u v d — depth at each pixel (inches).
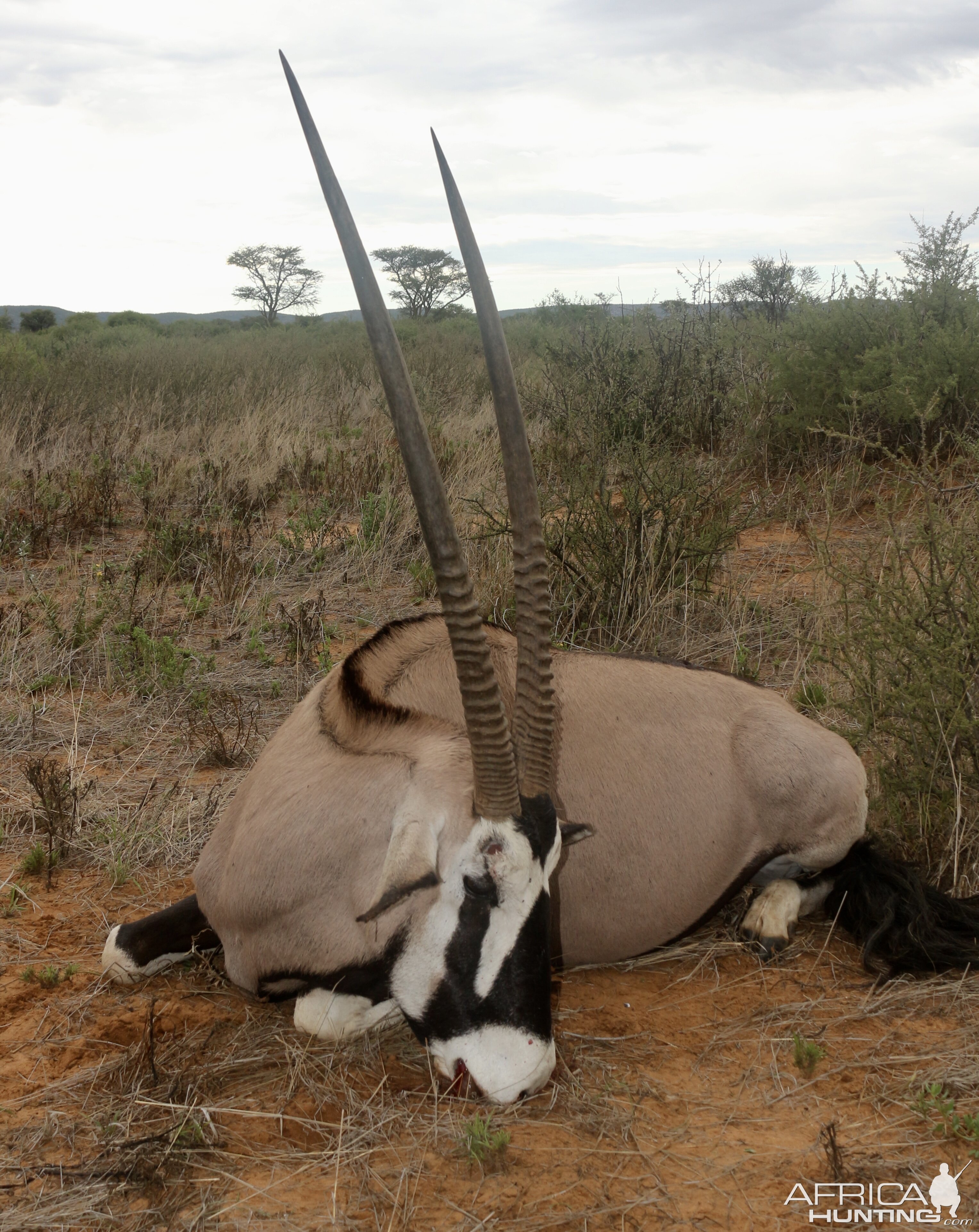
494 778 109.3
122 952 138.6
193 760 209.3
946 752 168.9
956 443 326.6
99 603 279.6
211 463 437.1
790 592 277.4
